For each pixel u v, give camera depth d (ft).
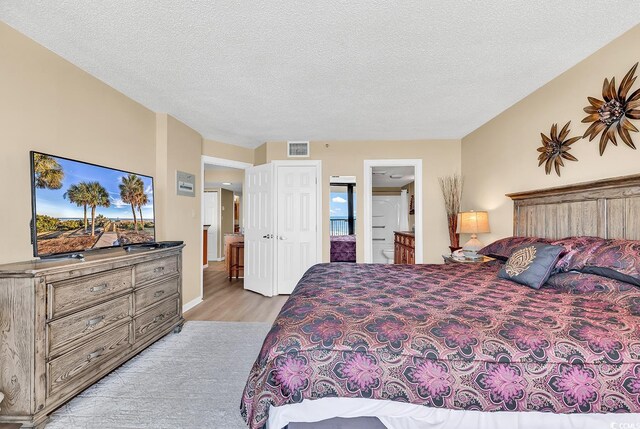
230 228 29.68
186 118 11.76
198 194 13.52
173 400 6.03
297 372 3.54
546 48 6.92
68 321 5.65
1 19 5.95
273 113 11.19
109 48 6.97
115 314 6.84
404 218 25.17
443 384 3.43
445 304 4.63
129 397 6.13
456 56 7.27
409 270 7.77
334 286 5.88
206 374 7.07
